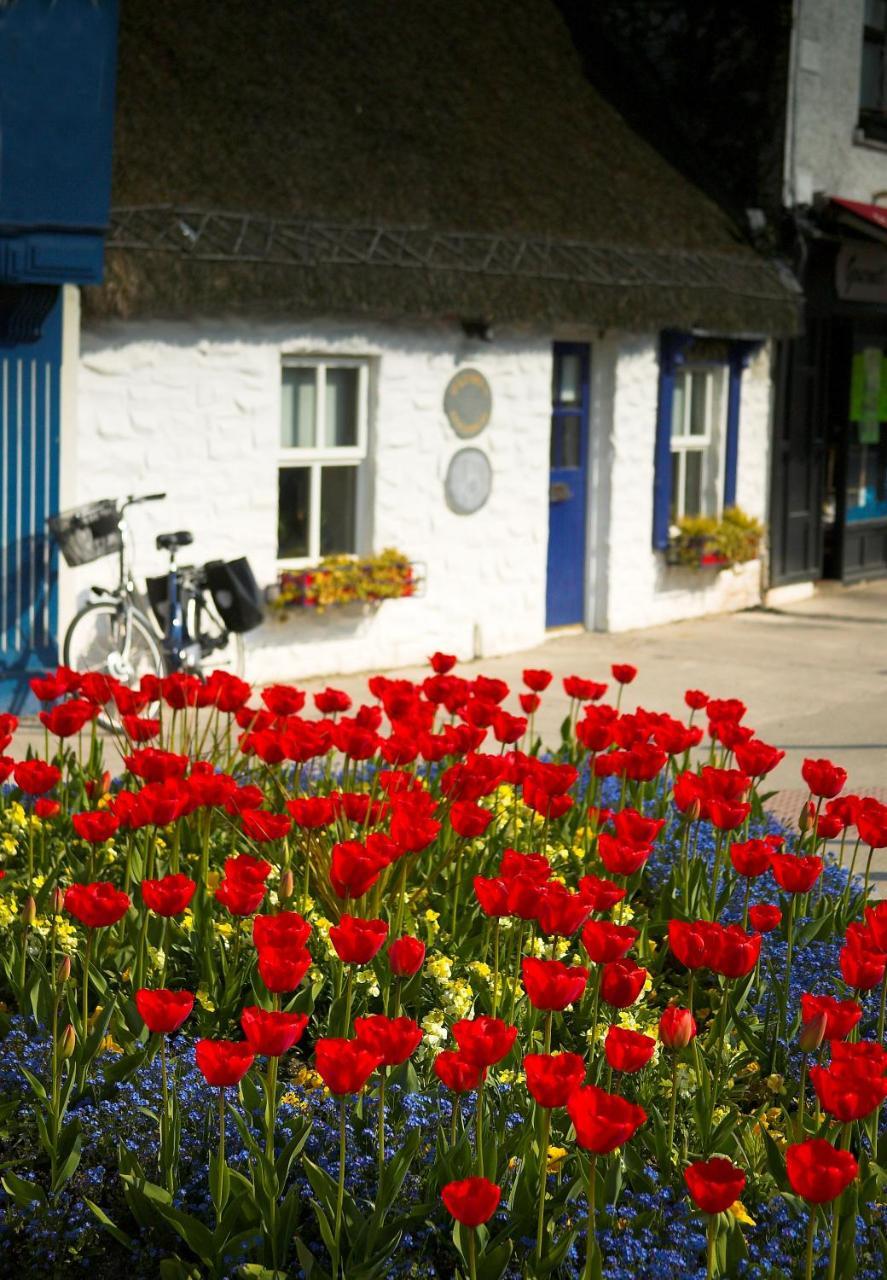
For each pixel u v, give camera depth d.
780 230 15.86
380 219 11.59
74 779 6.09
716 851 5.50
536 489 13.41
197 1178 3.48
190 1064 4.04
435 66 14.14
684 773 5.63
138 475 10.41
